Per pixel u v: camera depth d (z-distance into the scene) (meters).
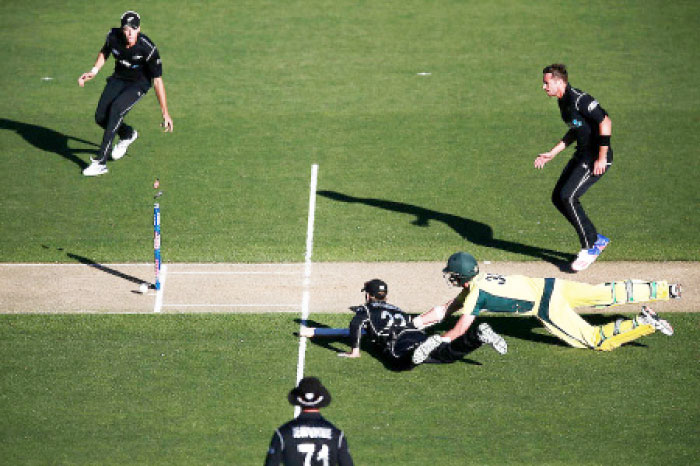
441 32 81.38
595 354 39.88
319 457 26.20
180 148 62.22
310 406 26.75
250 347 40.59
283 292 45.06
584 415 35.84
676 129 64.00
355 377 38.28
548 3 87.56
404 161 60.28
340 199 55.38
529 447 34.00
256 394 37.22
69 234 51.03
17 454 33.66
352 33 81.38
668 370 38.59
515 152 61.31
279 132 64.50
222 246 49.66
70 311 43.34
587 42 78.62
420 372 38.72
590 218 52.72
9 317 42.72
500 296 38.50
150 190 56.47
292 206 54.47
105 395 37.25
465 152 61.41
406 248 49.47
